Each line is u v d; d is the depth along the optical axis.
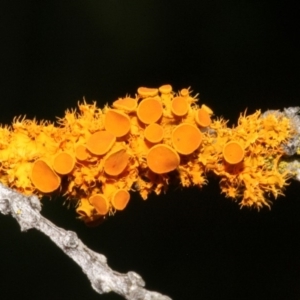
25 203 0.14
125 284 0.14
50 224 0.14
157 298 0.14
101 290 0.14
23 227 0.14
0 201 0.14
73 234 0.14
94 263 0.14
